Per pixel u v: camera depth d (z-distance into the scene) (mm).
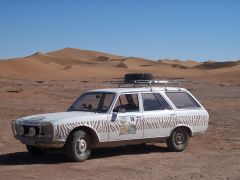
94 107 12422
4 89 42438
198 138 15852
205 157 12305
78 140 11438
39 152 12312
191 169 10703
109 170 10562
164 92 13148
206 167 10953
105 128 11797
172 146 13078
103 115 11836
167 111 12938
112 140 11945
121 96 12367
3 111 25375
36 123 11312
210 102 33219
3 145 14258
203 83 76062
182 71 176625
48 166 11000
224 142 15023
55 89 47438
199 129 13531
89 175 10023
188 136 13406
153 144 14586
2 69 133875
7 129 17969
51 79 92750
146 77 13695
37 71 137000
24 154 12727
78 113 11984
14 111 25531
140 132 12422
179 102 13344
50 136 11117
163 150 13414
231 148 13867
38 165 11125
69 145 11367
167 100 13078
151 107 12750
